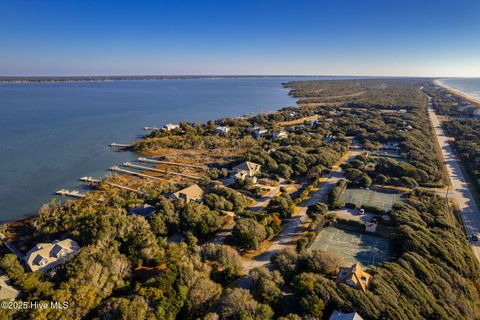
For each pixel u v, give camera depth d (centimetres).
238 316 4475
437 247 6253
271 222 7569
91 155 14538
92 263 5441
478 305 5062
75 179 11556
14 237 7569
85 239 6588
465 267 5822
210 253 6216
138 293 4816
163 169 12750
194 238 6981
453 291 5203
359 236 7462
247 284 5675
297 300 4897
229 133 18475
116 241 6500
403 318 4491
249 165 11600
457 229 7250
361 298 4700
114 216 7062
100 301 4812
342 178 11369
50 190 10531
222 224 7869
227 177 11481
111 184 10819
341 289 4903
